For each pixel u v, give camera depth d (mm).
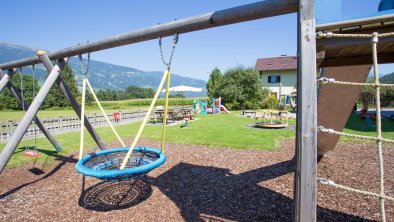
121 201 4055
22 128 4285
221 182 4730
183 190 4434
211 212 3562
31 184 4902
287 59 35469
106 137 10375
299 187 2232
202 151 7324
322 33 2344
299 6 2230
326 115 4660
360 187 4285
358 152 6875
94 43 4203
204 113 23531
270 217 3350
